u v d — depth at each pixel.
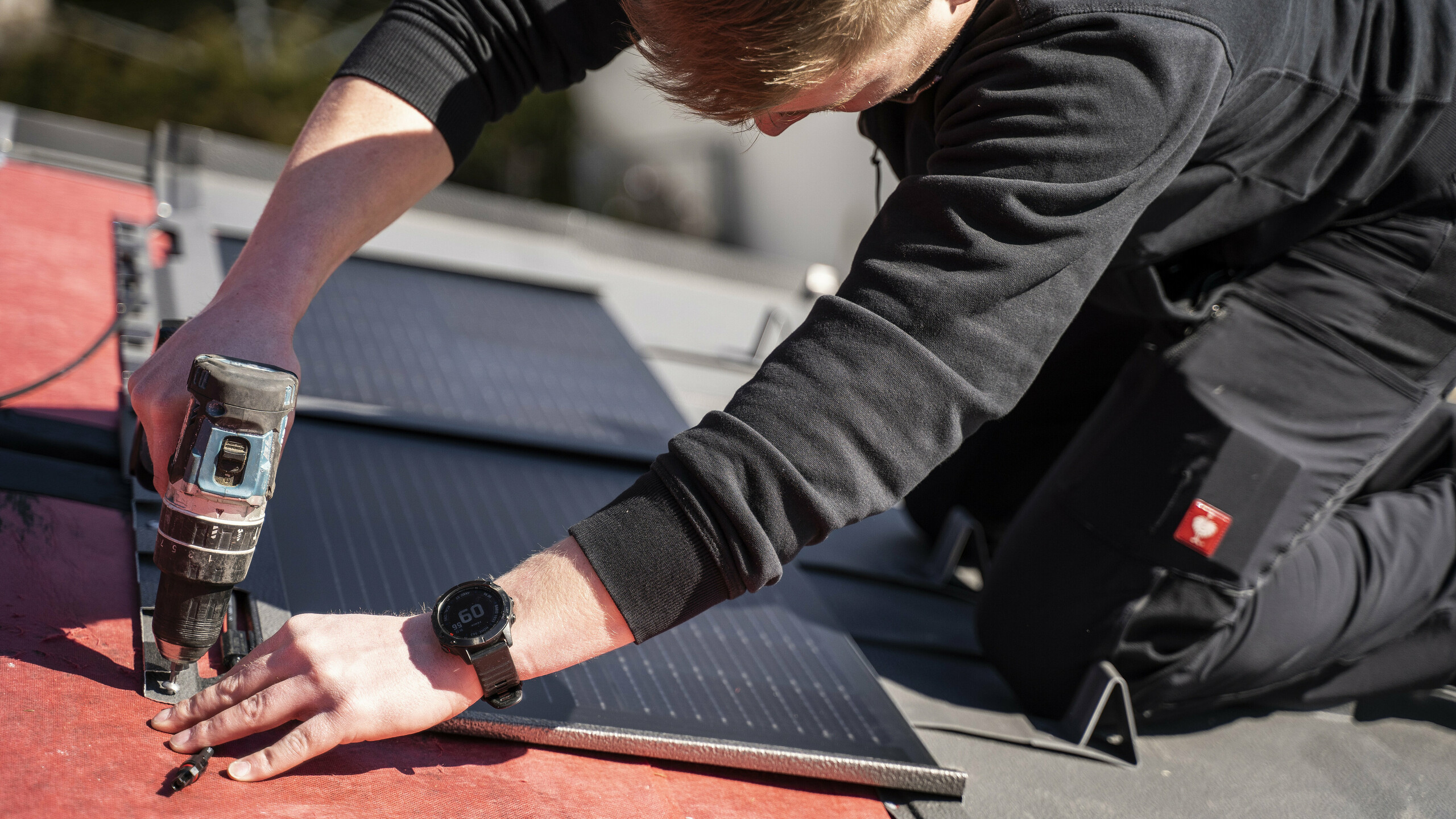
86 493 1.45
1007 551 1.73
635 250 4.00
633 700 1.35
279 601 1.31
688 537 1.06
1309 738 1.78
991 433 2.13
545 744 1.23
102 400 1.69
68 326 1.94
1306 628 1.60
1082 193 1.03
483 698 1.10
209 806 0.99
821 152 11.37
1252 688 1.66
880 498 1.06
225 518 1.01
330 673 1.04
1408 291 1.50
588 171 13.81
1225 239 1.59
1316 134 1.37
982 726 1.62
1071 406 2.09
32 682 1.07
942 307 1.04
